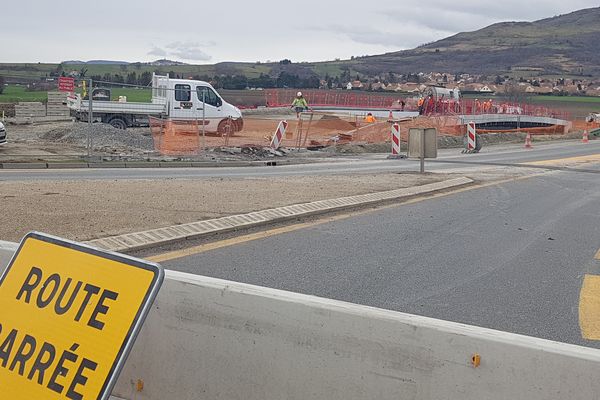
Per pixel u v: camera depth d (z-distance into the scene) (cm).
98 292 309
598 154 3155
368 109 5844
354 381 367
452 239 975
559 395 319
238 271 747
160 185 1344
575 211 1293
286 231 970
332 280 733
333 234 967
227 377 401
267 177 1697
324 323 375
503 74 16225
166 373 421
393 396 357
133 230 865
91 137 2158
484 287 733
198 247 840
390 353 358
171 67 14438
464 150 3247
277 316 387
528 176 1959
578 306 673
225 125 3133
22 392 310
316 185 1460
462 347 341
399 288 716
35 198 1064
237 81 11681
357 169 2197
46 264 331
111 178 1564
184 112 3088
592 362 312
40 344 315
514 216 1201
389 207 1238
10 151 2261
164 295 423
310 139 3350
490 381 334
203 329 410
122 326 296
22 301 330
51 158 2120
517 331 596
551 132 5191
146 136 2856
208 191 1266
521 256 887
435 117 4247
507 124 4978
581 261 869
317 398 376
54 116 4084
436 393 347
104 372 292
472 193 1498
